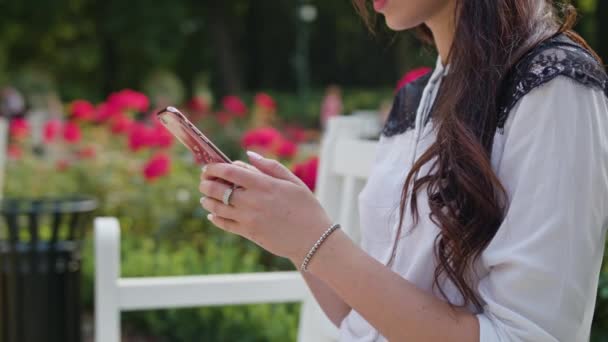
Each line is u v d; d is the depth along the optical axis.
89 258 4.56
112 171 5.23
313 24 26.58
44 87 20.69
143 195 4.80
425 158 1.13
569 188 1.01
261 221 1.07
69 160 5.71
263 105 7.98
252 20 26.94
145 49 22.72
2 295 2.66
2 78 20.52
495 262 1.03
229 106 7.90
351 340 1.31
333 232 1.07
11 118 17.69
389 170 1.29
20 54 23.16
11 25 22.22
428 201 1.12
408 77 2.29
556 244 1.00
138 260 4.05
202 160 1.13
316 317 1.81
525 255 1.01
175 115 1.09
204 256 4.22
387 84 26.89
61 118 11.46
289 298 1.88
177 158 5.49
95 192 5.10
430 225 1.14
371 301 1.05
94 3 22.89
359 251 1.07
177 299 1.82
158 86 22.22
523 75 1.06
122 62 24.03
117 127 6.09
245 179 1.07
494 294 1.04
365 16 1.54
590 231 1.02
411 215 1.17
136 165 5.25
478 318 1.04
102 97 24.08
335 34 26.83
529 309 1.00
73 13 23.02
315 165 2.82
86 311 4.55
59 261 2.68
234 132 8.02
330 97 15.04
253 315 3.58
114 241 1.77
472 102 1.09
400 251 1.19
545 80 1.03
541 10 1.13
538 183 1.02
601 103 1.05
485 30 1.11
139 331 4.09
